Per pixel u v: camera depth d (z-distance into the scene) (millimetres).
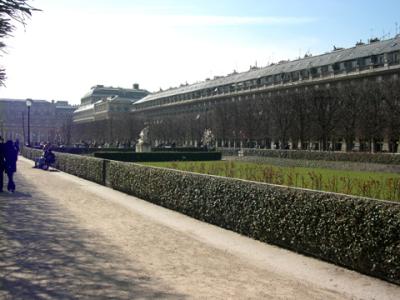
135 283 10633
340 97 76375
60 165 50438
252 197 16422
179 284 10672
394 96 69562
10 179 28438
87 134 173500
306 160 59688
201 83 165625
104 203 24484
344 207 12594
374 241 11602
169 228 17891
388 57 90625
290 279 11453
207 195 19328
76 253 13391
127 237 15938
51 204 23500
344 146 85562
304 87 110438
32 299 9383
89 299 9438
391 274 11164
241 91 133875
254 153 75875
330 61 105188
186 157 75500
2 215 19719
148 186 25484
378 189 23984
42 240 15008
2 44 21156
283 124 87938
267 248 14922
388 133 69625
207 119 123500
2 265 11922
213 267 12352
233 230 17562
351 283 11203
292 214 14469
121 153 70125
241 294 10062
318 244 13453
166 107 177000
